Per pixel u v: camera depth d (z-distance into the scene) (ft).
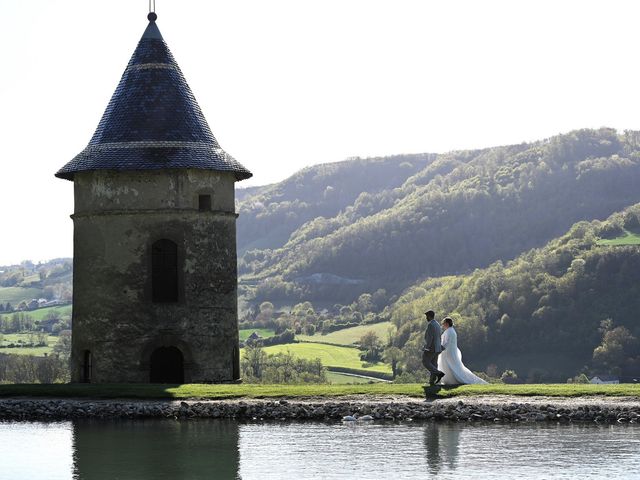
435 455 82.17
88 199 134.92
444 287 460.14
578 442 86.22
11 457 84.64
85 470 79.82
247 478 76.07
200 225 134.92
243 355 371.56
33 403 106.83
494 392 104.58
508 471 76.48
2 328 572.92
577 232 487.61
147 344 132.16
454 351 111.96
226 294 137.28
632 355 352.49
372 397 104.78
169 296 134.00
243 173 140.56
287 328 507.30
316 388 110.01
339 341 469.98
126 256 132.87
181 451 85.66
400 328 421.18
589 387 105.91
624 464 78.18
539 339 375.66
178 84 140.05
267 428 95.20
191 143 136.26
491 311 391.45
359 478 75.51
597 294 391.45
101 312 133.18
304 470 78.07
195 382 133.18
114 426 97.86
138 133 135.74
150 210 132.98
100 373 132.77
